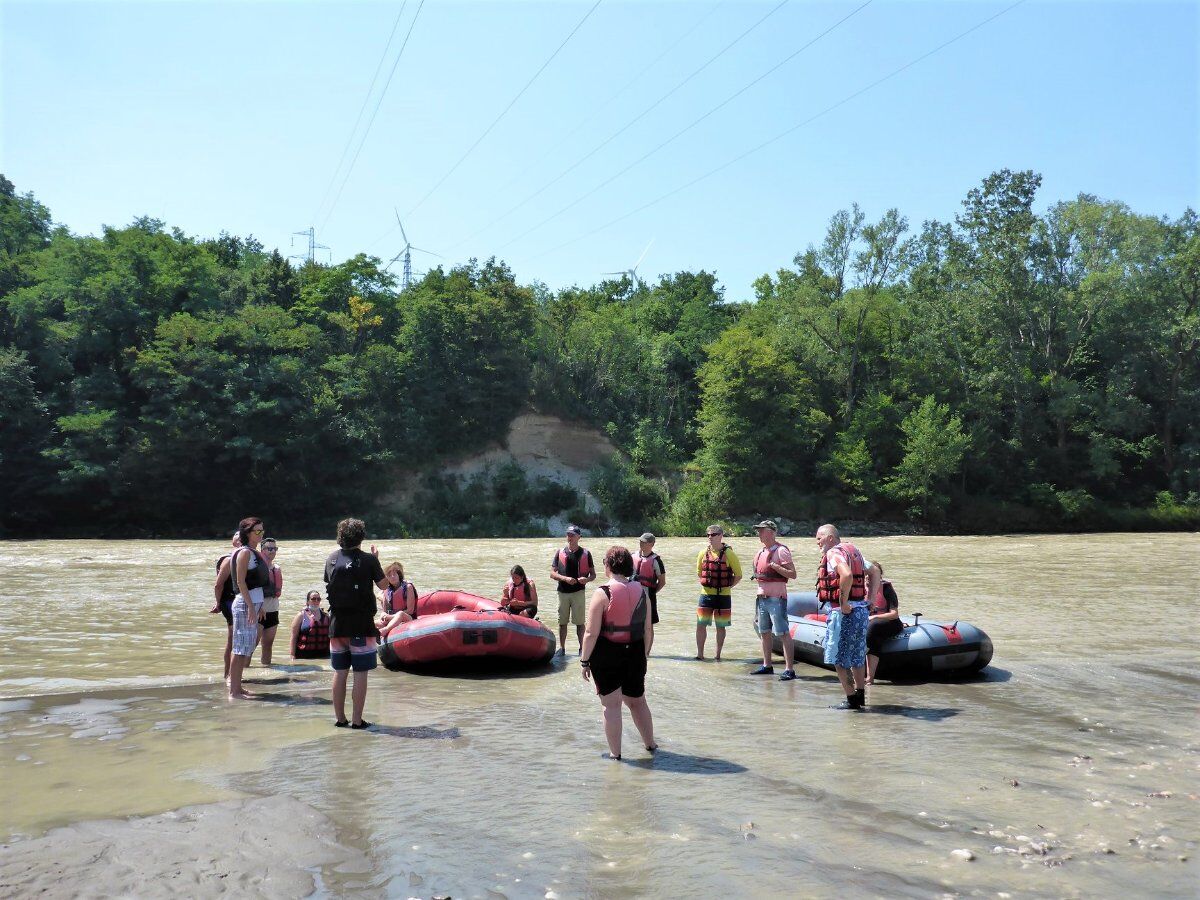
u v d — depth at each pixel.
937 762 6.91
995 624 15.24
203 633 14.16
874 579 9.59
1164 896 4.39
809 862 4.81
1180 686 10.09
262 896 4.37
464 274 64.50
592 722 8.36
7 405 48.56
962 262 64.50
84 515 51.38
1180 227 63.53
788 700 9.35
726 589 11.84
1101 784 6.33
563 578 12.45
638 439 63.06
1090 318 62.72
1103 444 60.28
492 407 60.22
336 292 66.38
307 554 33.31
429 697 9.57
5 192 74.19
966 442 58.44
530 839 5.16
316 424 53.78
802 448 62.47
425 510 56.53
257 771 6.61
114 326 54.19
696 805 5.80
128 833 5.25
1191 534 54.66
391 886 4.49
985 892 4.43
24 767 6.71
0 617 15.96
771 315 70.75
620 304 91.31
